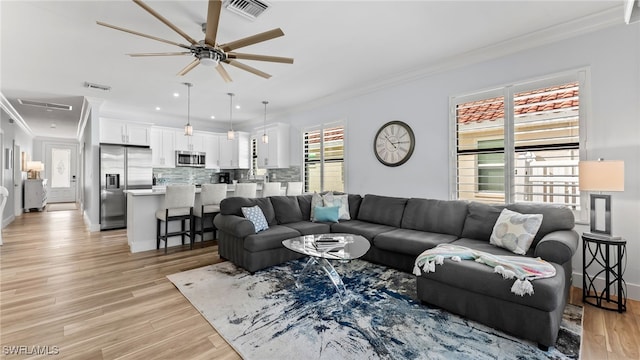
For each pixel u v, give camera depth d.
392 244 3.16
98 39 2.95
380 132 4.52
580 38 2.80
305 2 2.37
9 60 3.45
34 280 2.97
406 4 2.43
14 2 2.29
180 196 4.11
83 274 3.16
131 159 5.89
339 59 3.58
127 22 2.62
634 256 2.54
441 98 3.85
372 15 2.59
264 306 2.39
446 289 2.26
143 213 4.18
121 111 6.27
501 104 3.34
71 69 3.76
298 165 6.09
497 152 3.38
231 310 2.33
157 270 3.30
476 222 3.05
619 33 2.60
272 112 6.49
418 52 3.40
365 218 4.10
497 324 2.01
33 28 2.70
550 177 3.00
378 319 2.18
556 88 2.94
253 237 3.18
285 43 3.12
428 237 3.11
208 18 2.05
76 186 10.93
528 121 3.14
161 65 3.67
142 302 2.48
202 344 1.88
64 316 2.23
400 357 1.73
